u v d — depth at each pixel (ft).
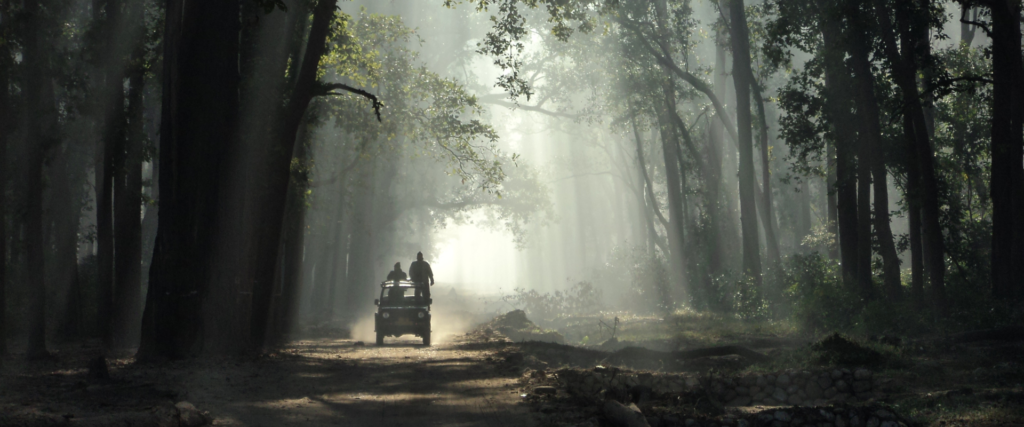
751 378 33.04
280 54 56.70
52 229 101.50
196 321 47.65
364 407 28.71
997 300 63.05
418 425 24.86
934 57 71.00
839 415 24.48
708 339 60.08
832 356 39.55
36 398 29.17
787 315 77.20
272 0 39.14
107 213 66.74
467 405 29.04
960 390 29.43
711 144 118.93
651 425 25.04
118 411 25.96
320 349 60.44
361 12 82.69
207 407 27.86
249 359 47.16
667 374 34.19
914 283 69.21
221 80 48.96
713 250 115.03
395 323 66.33
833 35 74.59
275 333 65.31
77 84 66.28
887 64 72.28
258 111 54.49
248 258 52.24
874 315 61.26
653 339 62.23
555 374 36.47
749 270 91.56
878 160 73.67
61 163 82.07
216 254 48.47
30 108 57.16
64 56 65.87
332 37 63.67
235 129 49.90
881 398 30.94
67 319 75.25
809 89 83.30
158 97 83.66
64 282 77.82
